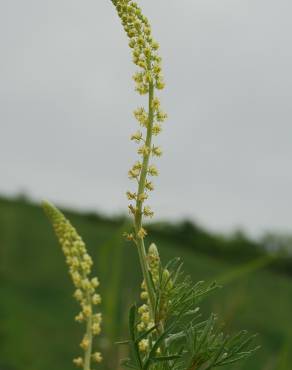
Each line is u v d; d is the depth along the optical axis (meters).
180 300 3.43
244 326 43.50
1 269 53.91
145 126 3.54
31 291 49.41
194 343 3.40
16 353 33.97
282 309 56.31
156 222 5.65
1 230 68.62
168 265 3.50
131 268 48.88
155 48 3.62
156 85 3.59
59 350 35.31
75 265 4.03
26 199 87.50
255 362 28.06
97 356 3.87
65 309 44.81
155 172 3.47
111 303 5.82
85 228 79.06
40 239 66.94
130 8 3.65
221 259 89.88
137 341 3.22
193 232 92.38
